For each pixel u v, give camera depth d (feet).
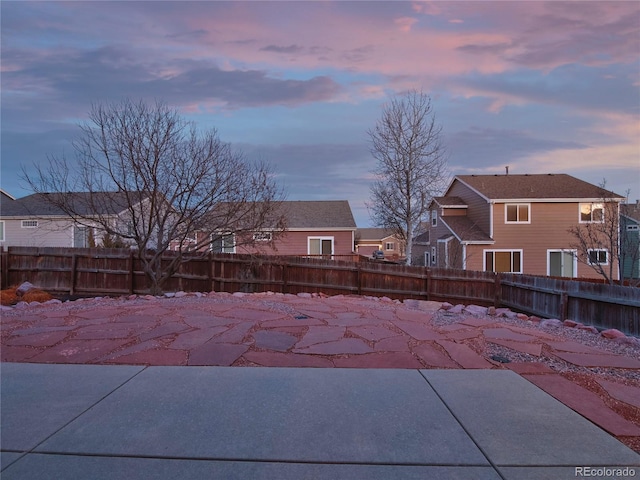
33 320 20.21
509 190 82.84
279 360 14.46
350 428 9.80
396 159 85.20
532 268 79.77
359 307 24.41
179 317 20.68
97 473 8.15
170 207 38.24
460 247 80.48
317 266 45.57
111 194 48.03
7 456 8.75
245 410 10.70
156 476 8.05
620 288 25.35
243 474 8.11
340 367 13.82
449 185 97.60
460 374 13.21
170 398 11.42
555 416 10.39
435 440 9.29
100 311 22.31
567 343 16.89
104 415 10.48
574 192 80.23
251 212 43.09
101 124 45.96
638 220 78.33
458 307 25.39
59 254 47.57
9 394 11.71
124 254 46.01
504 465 8.39
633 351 16.14
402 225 90.63
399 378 12.84
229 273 46.32
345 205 93.71
